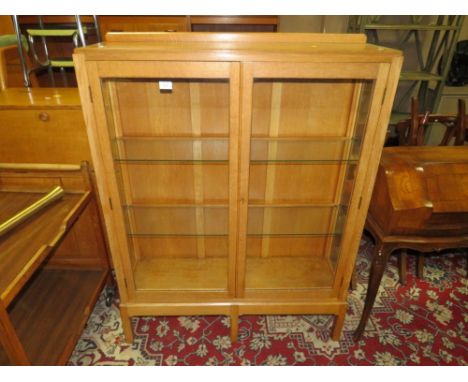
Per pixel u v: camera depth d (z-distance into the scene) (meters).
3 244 1.11
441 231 1.27
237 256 1.34
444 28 2.24
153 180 1.49
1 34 1.87
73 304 1.54
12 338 0.97
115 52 0.94
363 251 2.18
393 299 1.78
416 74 2.50
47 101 1.34
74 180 1.47
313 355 1.48
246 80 0.99
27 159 1.41
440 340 1.55
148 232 1.63
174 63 0.97
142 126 1.35
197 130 1.37
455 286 1.87
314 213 1.61
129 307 1.44
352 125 1.33
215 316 1.70
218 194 1.54
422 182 1.25
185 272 1.58
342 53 0.96
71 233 1.64
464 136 1.69
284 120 1.36
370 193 1.19
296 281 1.52
